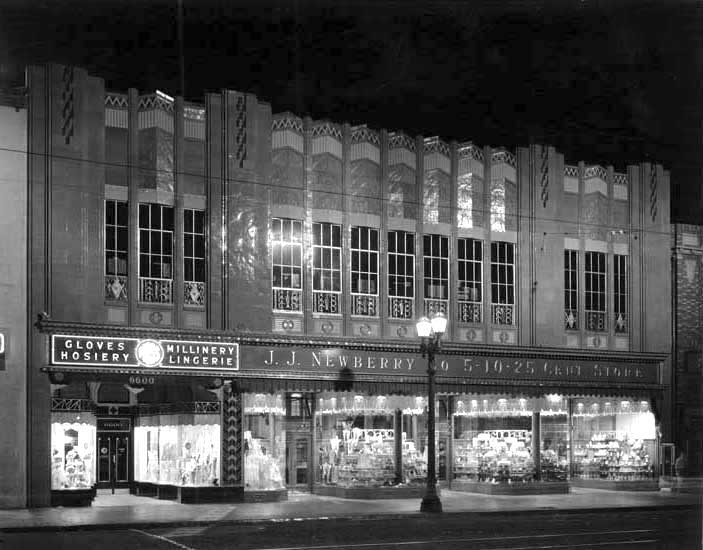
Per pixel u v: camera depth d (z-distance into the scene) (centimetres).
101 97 2750
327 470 3109
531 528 2156
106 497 2988
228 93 2930
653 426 3522
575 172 3538
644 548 1728
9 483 2538
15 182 2619
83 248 2667
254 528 2166
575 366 3366
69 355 2584
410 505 2780
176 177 2841
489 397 3294
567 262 3475
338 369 2958
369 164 3158
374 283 3119
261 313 2898
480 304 3284
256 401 2881
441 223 3247
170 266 2812
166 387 2914
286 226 3002
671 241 3722
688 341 3709
